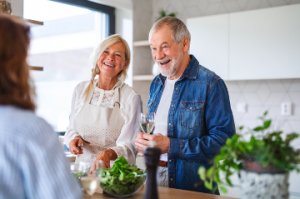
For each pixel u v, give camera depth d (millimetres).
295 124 2881
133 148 1835
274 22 2707
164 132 1733
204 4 3400
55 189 684
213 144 1542
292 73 2639
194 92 1688
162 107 1796
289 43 2645
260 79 3027
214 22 3006
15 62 732
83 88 2078
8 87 731
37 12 2836
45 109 3312
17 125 693
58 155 722
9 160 667
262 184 931
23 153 676
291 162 933
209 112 1635
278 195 929
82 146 1957
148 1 3699
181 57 1734
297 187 2395
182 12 3551
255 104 3092
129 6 3436
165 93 1824
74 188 719
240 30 2867
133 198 1294
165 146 1575
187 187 1649
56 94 3395
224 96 1636
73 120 2035
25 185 687
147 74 3684
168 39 1688
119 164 1354
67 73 3451
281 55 2682
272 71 2725
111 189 1274
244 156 962
